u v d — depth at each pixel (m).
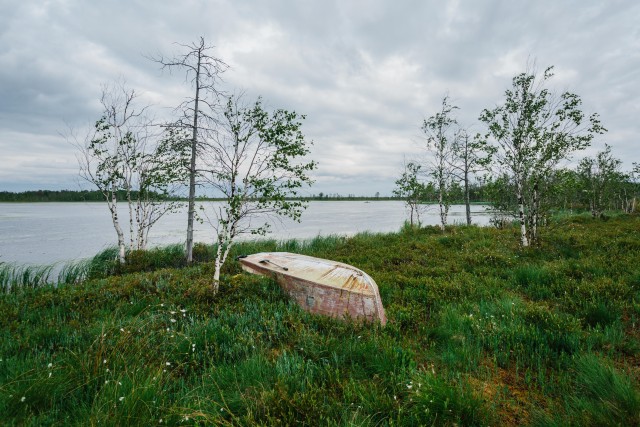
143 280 7.95
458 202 22.33
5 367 3.76
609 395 3.37
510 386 3.95
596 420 3.06
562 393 3.67
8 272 10.03
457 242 13.88
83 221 42.56
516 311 5.88
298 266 7.57
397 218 49.28
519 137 11.88
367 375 4.02
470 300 6.98
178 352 4.39
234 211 7.29
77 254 18.03
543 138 11.67
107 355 3.95
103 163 10.81
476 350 4.69
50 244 21.94
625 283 6.95
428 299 6.96
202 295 6.74
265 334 5.04
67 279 10.53
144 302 6.64
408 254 11.84
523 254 11.10
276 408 3.13
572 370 4.14
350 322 5.54
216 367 4.03
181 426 2.97
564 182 12.09
